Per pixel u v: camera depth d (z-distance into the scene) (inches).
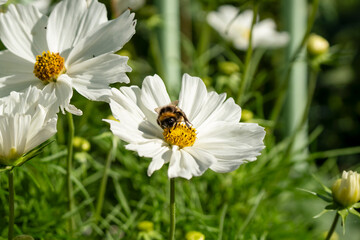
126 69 19.7
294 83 30.1
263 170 26.3
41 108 18.8
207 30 31.7
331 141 44.1
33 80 20.4
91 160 25.0
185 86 20.6
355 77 46.1
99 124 24.1
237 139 19.8
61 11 20.8
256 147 19.4
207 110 20.5
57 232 23.1
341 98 46.1
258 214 26.0
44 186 24.0
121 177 26.3
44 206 24.0
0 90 20.2
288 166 26.1
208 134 20.1
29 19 20.8
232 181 26.5
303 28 30.8
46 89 20.0
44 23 20.9
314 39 26.2
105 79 19.7
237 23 32.8
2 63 20.5
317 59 26.3
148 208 25.1
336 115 45.5
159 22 28.4
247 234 24.5
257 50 36.0
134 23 20.3
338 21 47.6
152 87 20.2
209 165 18.8
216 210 26.7
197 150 19.6
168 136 19.6
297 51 26.0
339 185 20.2
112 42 20.1
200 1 31.4
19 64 20.6
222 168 19.0
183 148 19.7
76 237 23.1
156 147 19.4
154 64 29.4
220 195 26.6
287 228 26.6
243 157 19.1
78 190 24.5
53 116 19.0
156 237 23.1
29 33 20.7
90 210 25.7
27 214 23.5
